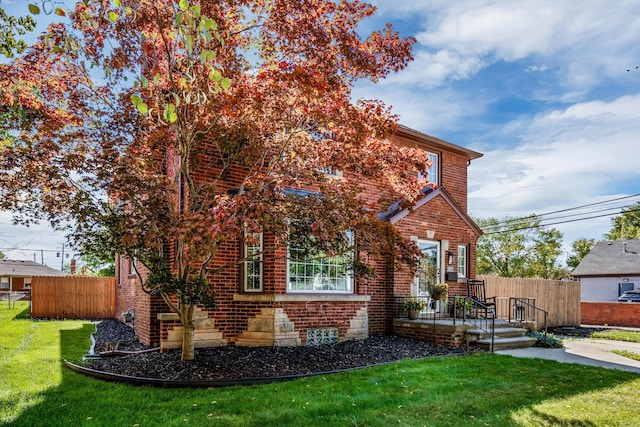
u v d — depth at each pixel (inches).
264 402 238.1
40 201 305.0
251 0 275.4
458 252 616.7
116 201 330.6
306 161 334.0
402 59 294.2
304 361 343.9
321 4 276.8
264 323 415.5
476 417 225.6
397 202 557.9
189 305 332.2
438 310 563.5
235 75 291.0
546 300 756.6
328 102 299.0
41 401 236.7
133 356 354.3
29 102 298.2
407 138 595.5
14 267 1814.7
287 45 287.3
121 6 256.5
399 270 345.1
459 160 665.6
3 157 287.1
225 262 416.2
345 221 283.7
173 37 271.1
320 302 450.6
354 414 223.6
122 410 225.1
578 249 1801.2
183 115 306.7
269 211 244.2
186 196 369.7
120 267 700.0
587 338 641.6
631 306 843.4
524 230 1412.4
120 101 323.3
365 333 488.4
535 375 315.9
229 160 375.9
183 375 290.7
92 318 737.0
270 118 316.5
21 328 556.7
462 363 351.9
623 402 254.5
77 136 309.4
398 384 278.8
